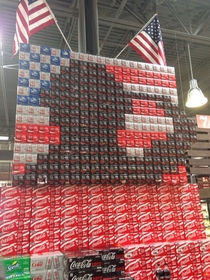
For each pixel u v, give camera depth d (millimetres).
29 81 3078
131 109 3418
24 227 2686
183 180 3383
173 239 3148
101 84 3375
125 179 3127
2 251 2557
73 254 2480
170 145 3451
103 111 3285
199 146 4504
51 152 2941
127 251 2771
